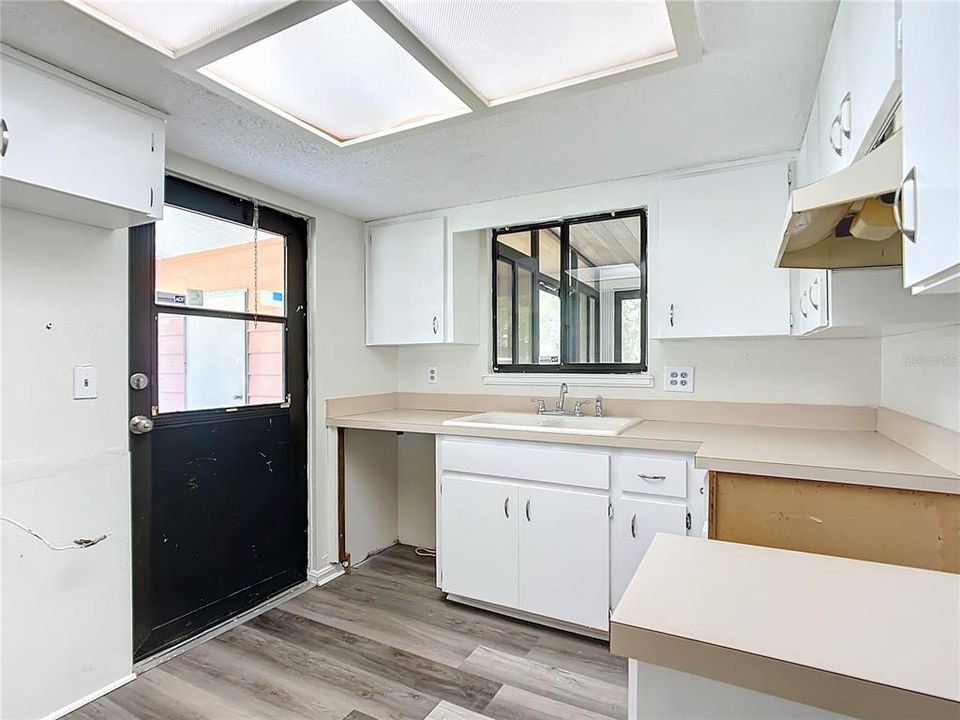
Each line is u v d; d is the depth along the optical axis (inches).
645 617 28.4
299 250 110.9
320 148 81.9
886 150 29.5
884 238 40.1
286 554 106.9
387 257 122.0
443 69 58.2
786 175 83.7
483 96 64.6
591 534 87.4
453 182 98.6
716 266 88.6
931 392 62.6
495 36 52.8
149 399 82.5
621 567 85.4
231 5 48.4
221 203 94.4
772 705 25.6
